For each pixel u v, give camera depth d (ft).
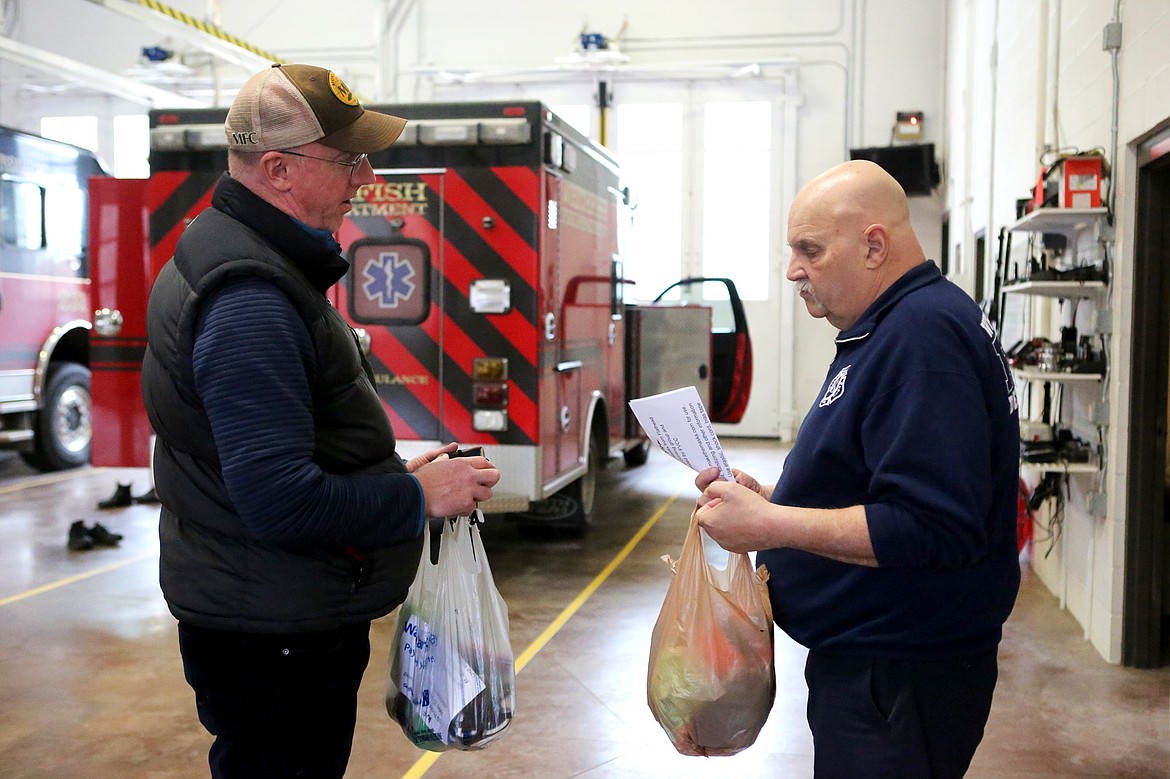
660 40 40.29
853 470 6.00
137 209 21.68
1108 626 14.26
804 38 39.37
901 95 38.88
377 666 14.11
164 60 40.96
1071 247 16.87
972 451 5.52
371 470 6.28
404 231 17.47
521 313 17.22
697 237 40.57
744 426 40.40
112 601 16.92
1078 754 11.22
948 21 37.09
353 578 6.07
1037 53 19.72
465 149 17.21
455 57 41.34
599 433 22.58
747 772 10.82
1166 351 13.87
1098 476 14.61
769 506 5.81
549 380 17.80
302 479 5.49
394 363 17.66
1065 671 13.92
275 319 5.59
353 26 41.91
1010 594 6.12
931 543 5.46
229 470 5.45
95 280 21.86
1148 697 12.94
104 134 42.96
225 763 6.15
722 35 39.91
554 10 40.73
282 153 5.81
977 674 6.03
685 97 40.19
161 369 5.87
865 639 5.98
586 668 13.92
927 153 37.45
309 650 6.05
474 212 17.22
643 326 25.79
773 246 40.01
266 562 5.86
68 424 30.04
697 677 6.34
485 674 6.84
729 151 40.14
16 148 26.73
